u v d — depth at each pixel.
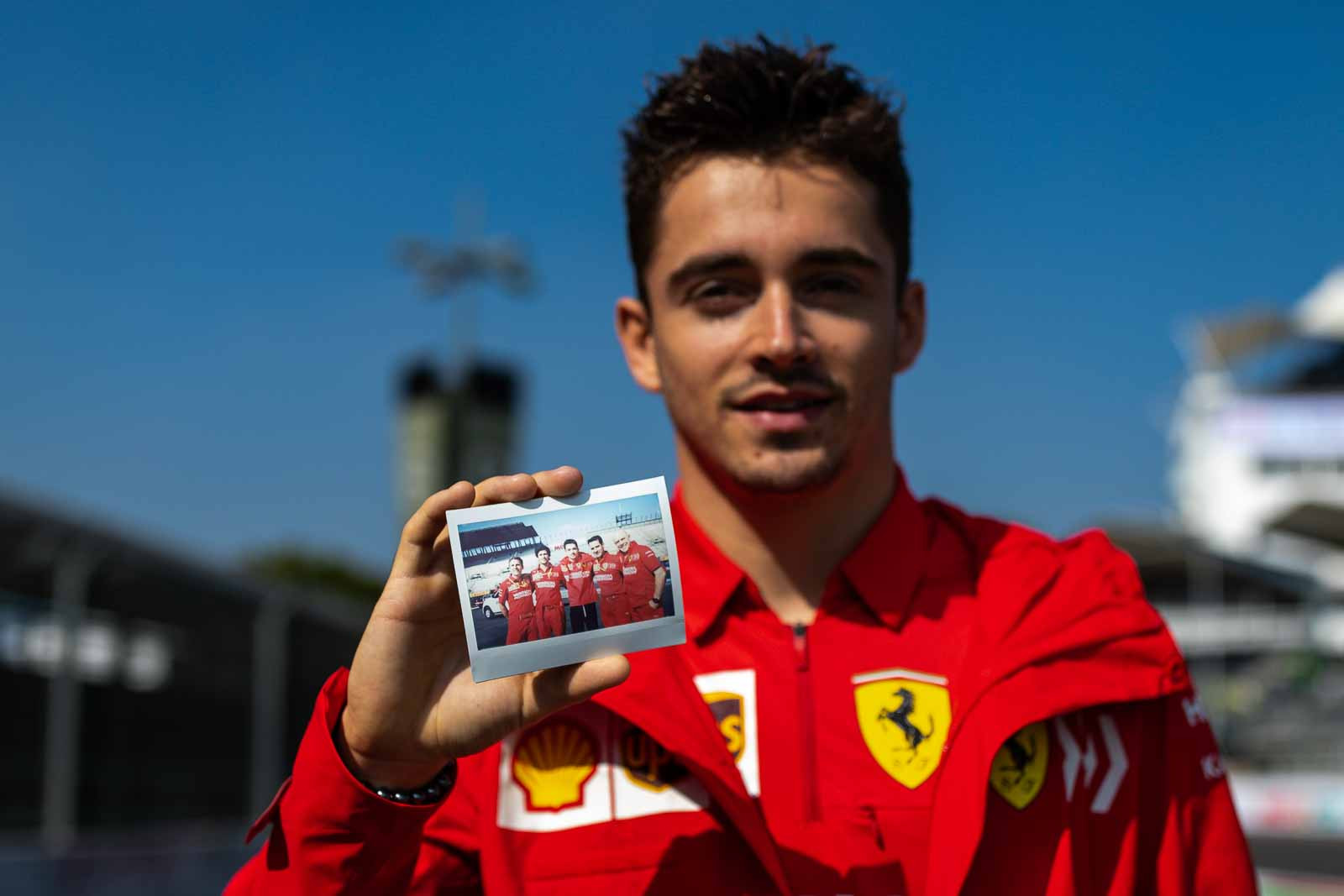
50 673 9.43
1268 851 19.42
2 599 9.33
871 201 1.71
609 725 1.64
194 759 10.95
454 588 1.45
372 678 1.42
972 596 1.76
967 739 1.57
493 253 20.14
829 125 1.68
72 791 9.37
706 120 1.70
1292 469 59.59
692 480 1.82
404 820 1.45
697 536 1.77
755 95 1.69
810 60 1.74
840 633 1.71
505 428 20.52
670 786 1.60
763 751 1.64
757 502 1.75
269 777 11.48
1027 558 1.73
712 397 1.69
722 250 1.67
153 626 10.53
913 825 1.59
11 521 8.84
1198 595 50.03
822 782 1.62
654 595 1.45
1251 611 49.25
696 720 1.59
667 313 1.74
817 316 1.67
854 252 1.67
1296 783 27.19
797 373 1.65
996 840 1.58
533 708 1.42
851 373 1.67
